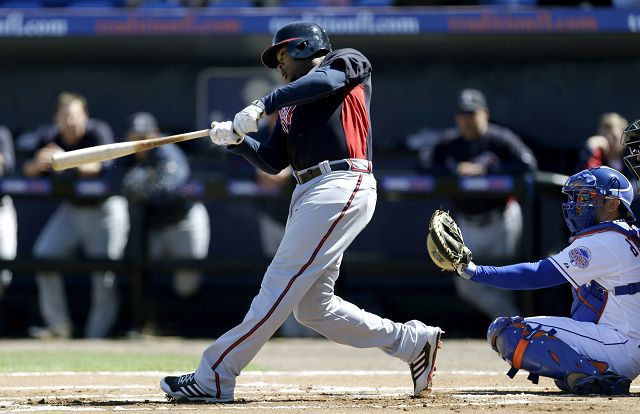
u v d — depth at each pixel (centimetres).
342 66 1731
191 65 4356
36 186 3731
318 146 1744
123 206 3866
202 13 3944
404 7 4228
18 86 4375
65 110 3762
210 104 4350
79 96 4194
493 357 2909
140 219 3716
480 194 3628
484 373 2412
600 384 1794
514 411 1569
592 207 1817
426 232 4047
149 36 3997
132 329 3809
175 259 3753
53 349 3275
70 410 1622
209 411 1591
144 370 2502
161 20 3947
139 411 1600
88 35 3966
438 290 3978
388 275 3947
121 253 3884
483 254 3691
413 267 3662
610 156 3466
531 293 3541
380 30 3906
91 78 4381
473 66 4303
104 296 3819
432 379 2052
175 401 1755
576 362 1802
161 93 4366
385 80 4312
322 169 1739
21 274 3997
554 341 1816
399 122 4312
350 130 1753
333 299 1802
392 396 1862
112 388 2077
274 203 3762
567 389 1881
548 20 3888
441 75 4306
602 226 1806
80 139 3794
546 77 4294
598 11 3888
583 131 4297
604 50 4194
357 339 1820
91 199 3744
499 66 4297
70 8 4462
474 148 3734
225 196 3722
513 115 4306
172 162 3716
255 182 3706
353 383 2203
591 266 1780
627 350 1802
